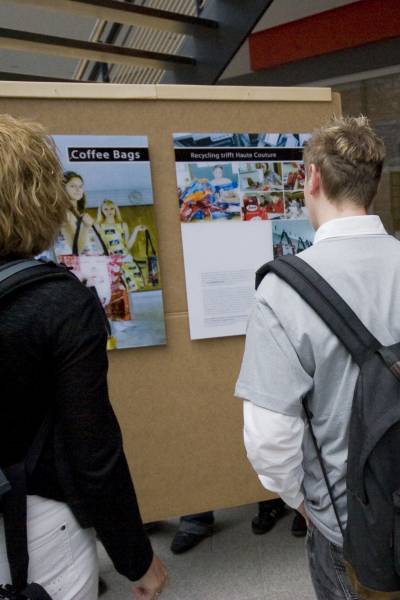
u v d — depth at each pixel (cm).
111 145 146
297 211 168
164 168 154
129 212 150
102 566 190
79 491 73
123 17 268
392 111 337
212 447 167
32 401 70
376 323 77
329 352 77
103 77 379
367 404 73
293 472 84
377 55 336
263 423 79
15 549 70
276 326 80
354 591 86
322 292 78
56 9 254
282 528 209
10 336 66
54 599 75
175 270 158
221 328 163
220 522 217
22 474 70
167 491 164
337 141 86
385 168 341
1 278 69
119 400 157
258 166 162
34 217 73
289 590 171
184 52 321
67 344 69
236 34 283
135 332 154
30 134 75
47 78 308
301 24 359
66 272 75
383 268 82
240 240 163
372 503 73
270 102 162
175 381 162
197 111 155
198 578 180
